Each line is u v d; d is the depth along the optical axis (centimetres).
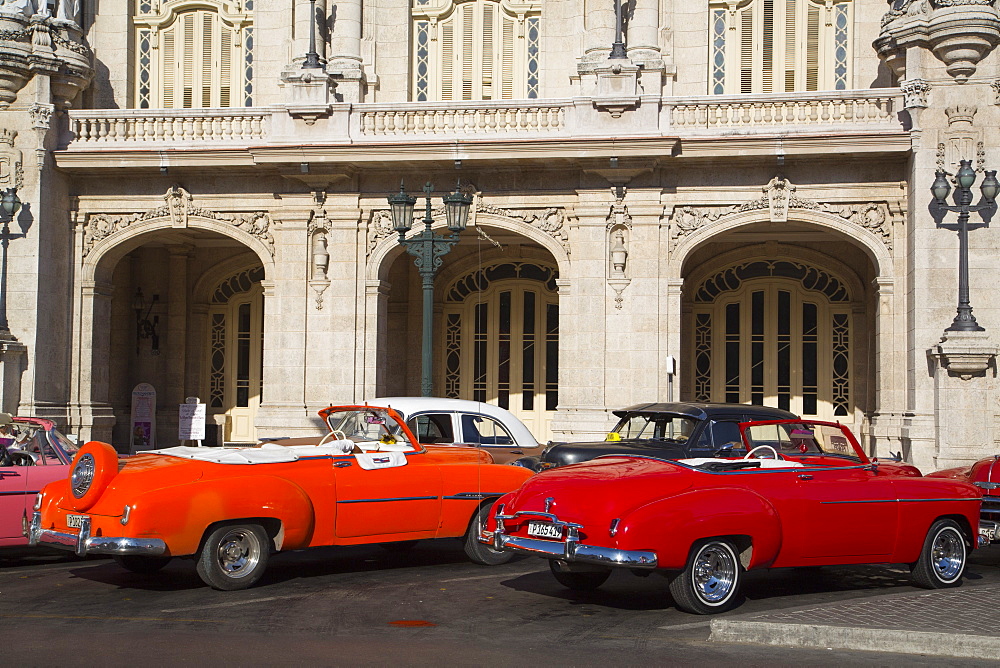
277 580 1171
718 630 888
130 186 2395
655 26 2302
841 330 2577
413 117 2272
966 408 2012
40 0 2345
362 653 827
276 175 2345
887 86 2359
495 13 2522
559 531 986
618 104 2194
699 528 962
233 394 2767
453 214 1706
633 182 2241
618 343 2236
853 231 2200
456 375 2680
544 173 2277
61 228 2372
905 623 885
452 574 1221
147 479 1055
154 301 2755
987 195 2034
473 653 833
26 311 2277
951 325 2044
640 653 839
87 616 969
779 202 2219
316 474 1154
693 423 1367
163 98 2608
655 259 2236
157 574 1209
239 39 2597
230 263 2756
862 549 1076
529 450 1523
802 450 1151
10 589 1113
